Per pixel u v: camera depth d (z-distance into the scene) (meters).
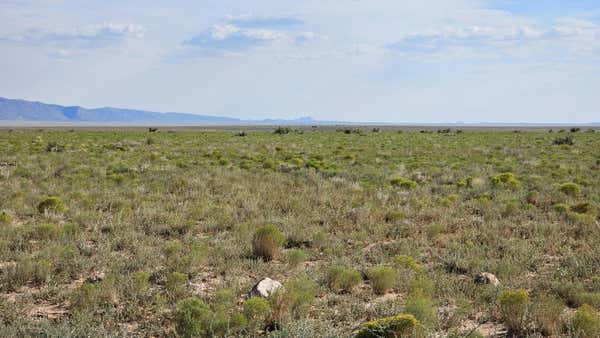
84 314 6.76
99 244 10.53
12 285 8.23
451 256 10.03
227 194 16.98
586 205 14.49
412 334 5.99
